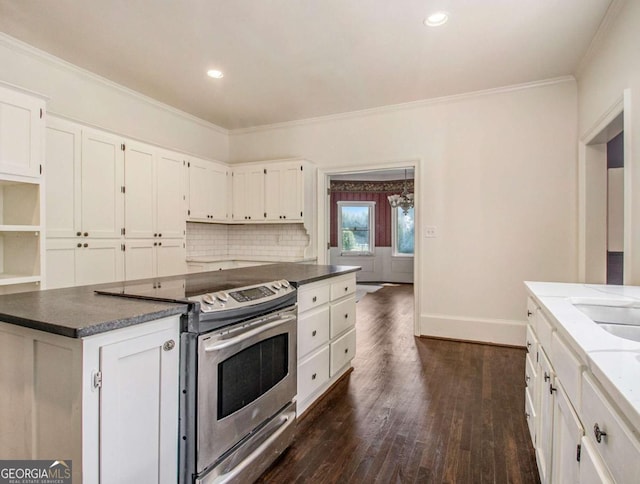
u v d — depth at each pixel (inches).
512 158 149.3
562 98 141.1
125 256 137.1
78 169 121.3
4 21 103.2
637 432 25.5
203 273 103.8
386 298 265.1
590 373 38.1
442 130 160.9
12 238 104.0
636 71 82.6
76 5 95.7
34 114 99.0
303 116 185.0
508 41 112.5
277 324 74.7
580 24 102.9
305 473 70.6
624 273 86.3
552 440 54.3
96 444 44.3
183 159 165.0
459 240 158.7
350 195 357.4
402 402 100.3
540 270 146.4
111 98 146.1
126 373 47.7
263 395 71.1
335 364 109.3
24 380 48.9
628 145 86.0
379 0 93.2
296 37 111.2
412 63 127.6
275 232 200.1
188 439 55.6
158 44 115.8
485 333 154.9
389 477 69.3
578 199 136.9
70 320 45.6
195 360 56.2
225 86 148.3
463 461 74.0
